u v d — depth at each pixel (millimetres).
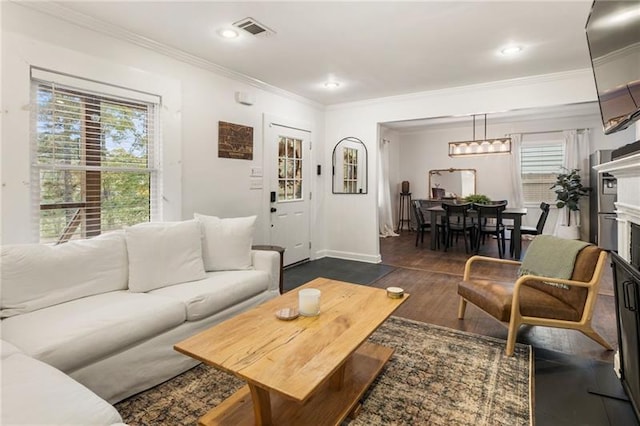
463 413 1731
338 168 5449
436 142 8281
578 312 2289
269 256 2984
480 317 3021
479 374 2088
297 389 1221
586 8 2457
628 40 1521
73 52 2514
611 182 5496
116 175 2893
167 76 3186
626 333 1782
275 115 4500
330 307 1991
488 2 2385
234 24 2719
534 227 6738
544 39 2961
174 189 3242
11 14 2238
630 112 1562
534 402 1848
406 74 3891
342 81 4160
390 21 2658
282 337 1611
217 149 3703
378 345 2355
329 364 1388
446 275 4453
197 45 3109
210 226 2953
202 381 2037
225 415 1631
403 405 1793
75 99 2586
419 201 7344
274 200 4539
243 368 1353
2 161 2193
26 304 1884
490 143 5848
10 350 1468
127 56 2885
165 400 1848
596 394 1909
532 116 6602
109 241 2322
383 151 7887
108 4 2412
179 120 3283
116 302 2039
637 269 1680
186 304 2182
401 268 4832
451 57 3371
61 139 2518
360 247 5316
